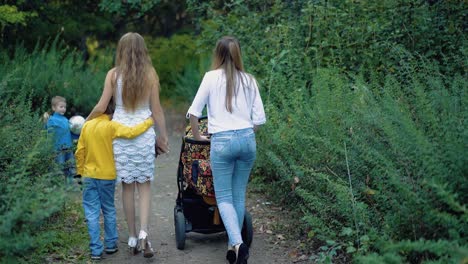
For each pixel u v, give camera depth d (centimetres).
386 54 862
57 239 584
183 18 2038
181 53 1883
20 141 578
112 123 550
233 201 535
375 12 926
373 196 527
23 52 1338
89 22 1741
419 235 453
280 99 792
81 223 658
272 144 721
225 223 514
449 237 430
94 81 1339
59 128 790
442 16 879
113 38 1980
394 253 407
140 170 555
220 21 1138
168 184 904
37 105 1246
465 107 489
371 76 739
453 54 781
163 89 1867
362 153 528
